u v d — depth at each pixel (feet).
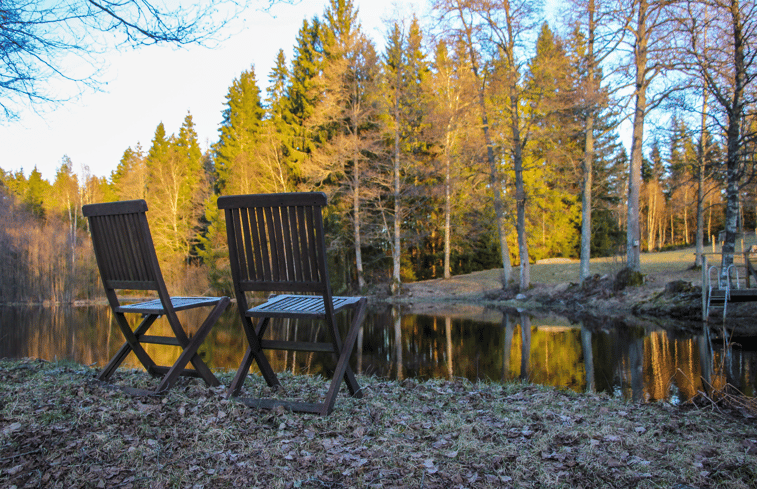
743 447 7.43
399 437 7.59
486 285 65.00
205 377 9.87
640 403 11.16
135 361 20.97
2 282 78.95
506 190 66.33
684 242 114.73
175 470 6.20
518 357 21.66
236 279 8.82
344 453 6.87
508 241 89.56
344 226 73.41
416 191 68.23
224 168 98.32
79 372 12.17
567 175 52.11
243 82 108.06
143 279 9.43
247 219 8.51
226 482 5.96
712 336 25.88
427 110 63.57
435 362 20.90
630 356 20.72
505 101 54.44
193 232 100.07
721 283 34.60
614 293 43.65
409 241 78.64
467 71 56.70
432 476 6.20
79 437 7.06
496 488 5.93
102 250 9.86
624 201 77.66
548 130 51.37
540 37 55.62
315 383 11.75
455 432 7.93
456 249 82.58
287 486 5.86
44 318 49.70
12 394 9.16
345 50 67.97
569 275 62.08
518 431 8.21
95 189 129.80
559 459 6.92
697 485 6.12
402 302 61.36
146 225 8.87
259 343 9.70
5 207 86.43
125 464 6.32
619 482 6.18
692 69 36.09
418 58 80.84
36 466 6.17
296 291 8.38
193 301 10.37
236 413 8.13
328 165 67.82
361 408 9.05
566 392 12.36
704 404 10.30
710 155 40.55
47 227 89.66
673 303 36.45
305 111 78.13
